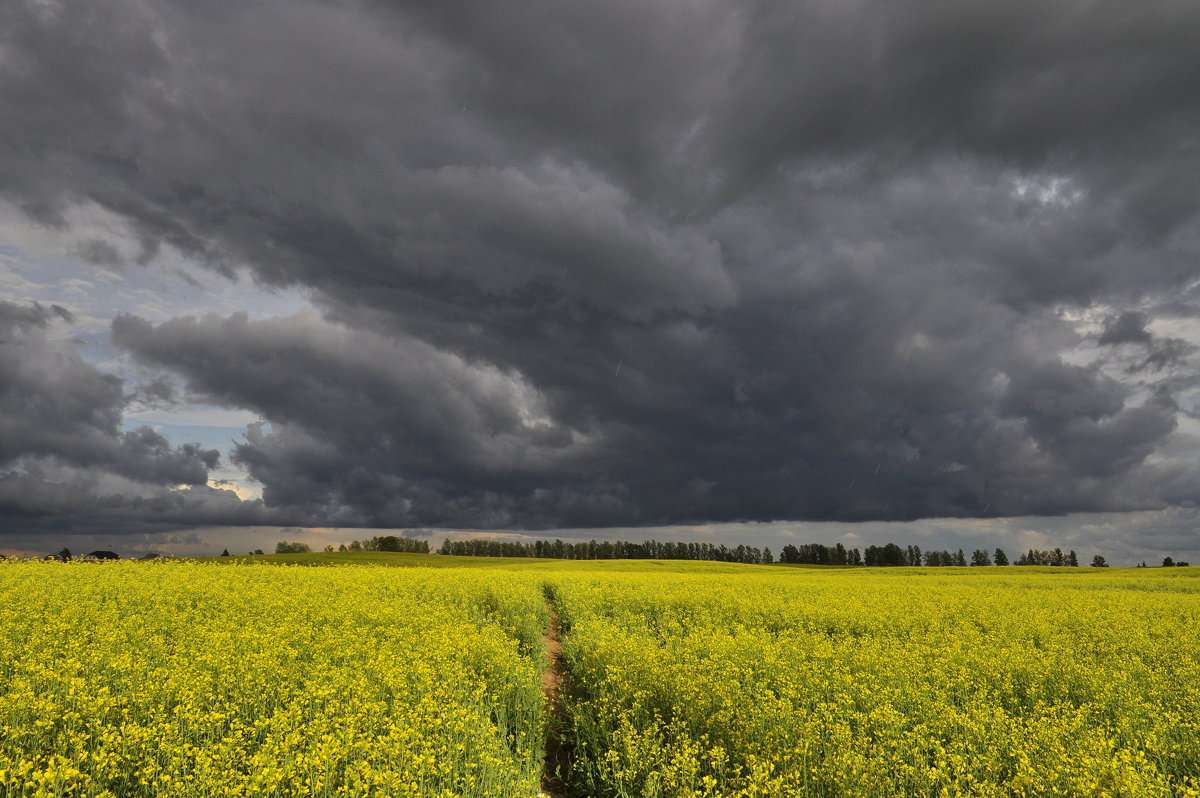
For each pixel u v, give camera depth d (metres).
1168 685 11.01
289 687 8.55
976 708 9.24
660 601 22.47
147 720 7.35
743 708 8.58
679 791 6.40
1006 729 7.98
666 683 9.72
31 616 12.62
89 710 7.12
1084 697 10.54
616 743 7.82
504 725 8.83
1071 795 6.18
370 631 13.31
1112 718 9.41
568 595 24.75
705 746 7.79
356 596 18.44
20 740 6.56
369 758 6.32
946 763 6.74
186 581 20.19
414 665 9.56
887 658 11.76
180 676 8.29
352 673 9.16
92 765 6.06
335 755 6.25
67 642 10.63
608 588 27.92
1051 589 35.56
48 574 20.97
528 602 20.97
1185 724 8.33
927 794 6.34
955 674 11.23
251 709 8.19
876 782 6.35
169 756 6.22
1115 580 47.44
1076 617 19.83
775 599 23.38
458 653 11.24
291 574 25.67
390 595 20.84
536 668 13.02
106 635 10.77
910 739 7.44
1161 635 17.25
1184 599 28.11
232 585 20.14
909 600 24.69
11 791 5.48
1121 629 17.61
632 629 16.67
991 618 19.80
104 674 9.01
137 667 8.92
